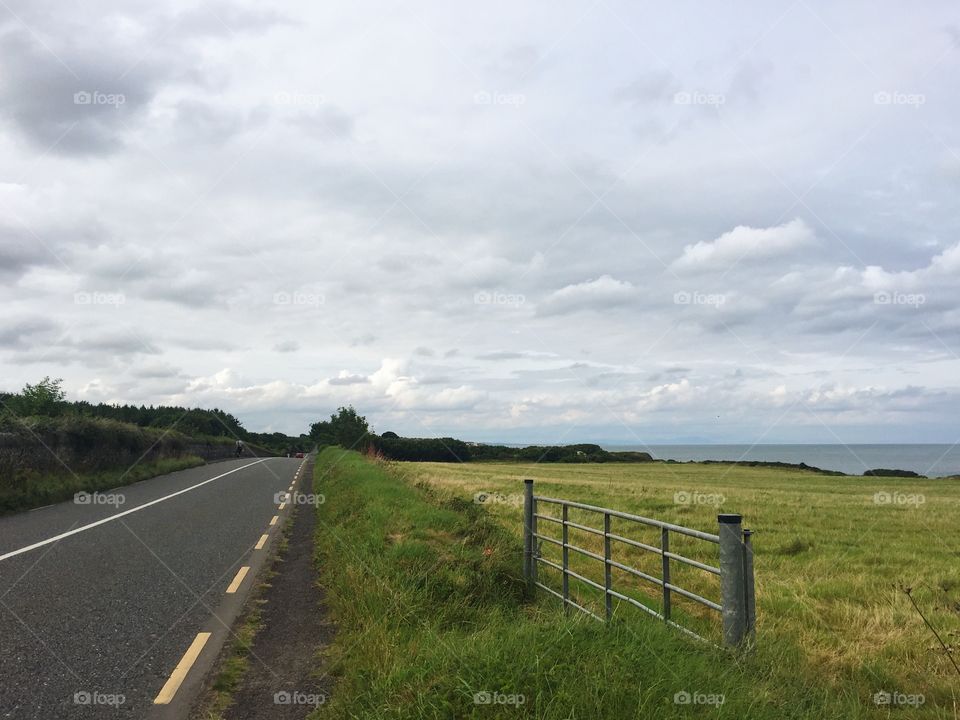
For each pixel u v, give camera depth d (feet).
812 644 22.93
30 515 50.85
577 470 176.14
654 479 136.15
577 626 17.97
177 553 36.24
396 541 34.55
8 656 19.22
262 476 103.35
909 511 73.05
